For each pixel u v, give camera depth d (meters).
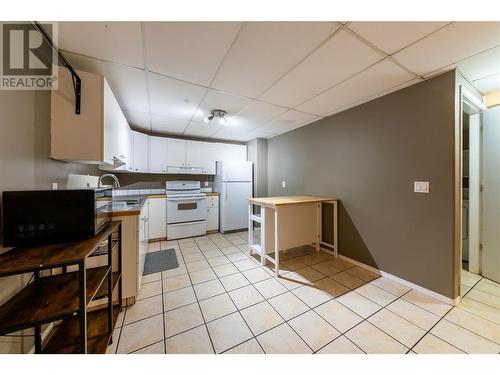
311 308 1.73
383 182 2.28
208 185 4.72
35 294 1.08
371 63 1.65
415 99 1.98
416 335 1.43
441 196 1.81
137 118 3.10
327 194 3.02
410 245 2.04
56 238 1.10
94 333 1.39
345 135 2.73
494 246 2.14
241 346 1.34
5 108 1.04
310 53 1.52
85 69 1.71
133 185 3.95
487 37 1.32
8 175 1.07
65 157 1.48
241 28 1.26
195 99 2.37
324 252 3.05
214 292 1.99
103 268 1.40
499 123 2.09
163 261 2.74
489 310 1.69
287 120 3.18
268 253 2.70
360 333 1.45
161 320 1.58
